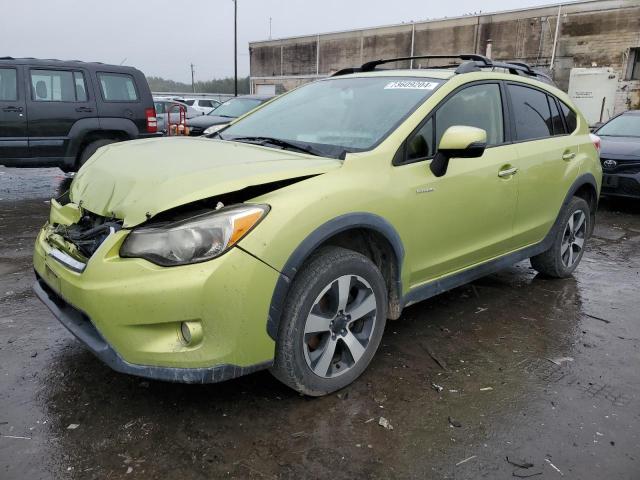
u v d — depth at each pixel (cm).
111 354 240
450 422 266
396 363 322
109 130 909
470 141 296
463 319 391
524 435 258
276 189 257
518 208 394
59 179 1019
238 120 407
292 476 226
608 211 814
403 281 313
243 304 235
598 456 244
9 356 316
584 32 2627
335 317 276
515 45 2894
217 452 238
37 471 224
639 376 317
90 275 240
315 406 274
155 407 270
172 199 238
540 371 319
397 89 354
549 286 468
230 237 233
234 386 290
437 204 322
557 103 459
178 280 227
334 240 292
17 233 604
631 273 514
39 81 843
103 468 227
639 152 769
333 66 3869
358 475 228
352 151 300
